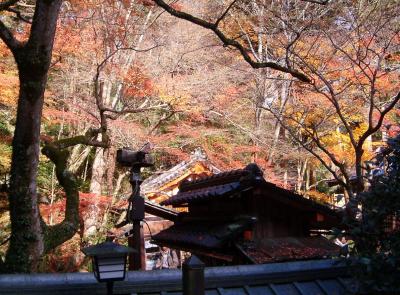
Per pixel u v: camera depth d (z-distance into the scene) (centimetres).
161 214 841
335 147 1110
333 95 612
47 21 384
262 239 573
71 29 977
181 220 834
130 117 1223
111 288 274
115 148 1098
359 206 385
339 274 359
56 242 422
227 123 1284
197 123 1293
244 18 1102
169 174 1216
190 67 1198
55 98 1096
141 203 661
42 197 1172
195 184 784
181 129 1171
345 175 605
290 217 595
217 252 593
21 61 387
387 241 291
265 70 1128
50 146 488
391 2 816
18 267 387
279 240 576
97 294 290
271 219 585
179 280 315
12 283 277
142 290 306
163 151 1254
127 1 997
